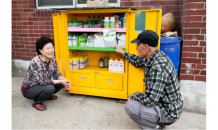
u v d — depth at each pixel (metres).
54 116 2.26
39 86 2.28
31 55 3.68
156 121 1.65
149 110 1.61
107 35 2.42
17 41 3.67
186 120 2.21
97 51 3.02
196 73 2.34
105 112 2.37
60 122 2.12
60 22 2.62
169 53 2.37
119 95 2.59
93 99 2.77
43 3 3.44
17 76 3.83
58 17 2.60
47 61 2.26
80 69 2.80
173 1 2.75
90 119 2.20
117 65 2.57
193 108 2.43
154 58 1.55
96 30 2.47
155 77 1.46
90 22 2.71
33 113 2.32
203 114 2.38
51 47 2.14
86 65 3.01
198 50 2.28
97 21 2.73
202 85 2.34
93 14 2.87
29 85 2.28
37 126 2.03
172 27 2.64
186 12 2.24
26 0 3.41
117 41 2.54
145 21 2.23
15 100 2.71
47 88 2.24
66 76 2.79
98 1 2.50
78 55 3.07
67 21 2.63
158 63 1.48
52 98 2.74
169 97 1.56
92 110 2.42
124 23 2.35
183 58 2.36
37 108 2.39
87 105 2.57
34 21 3.48
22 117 2.21
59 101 2.69
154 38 1.52
